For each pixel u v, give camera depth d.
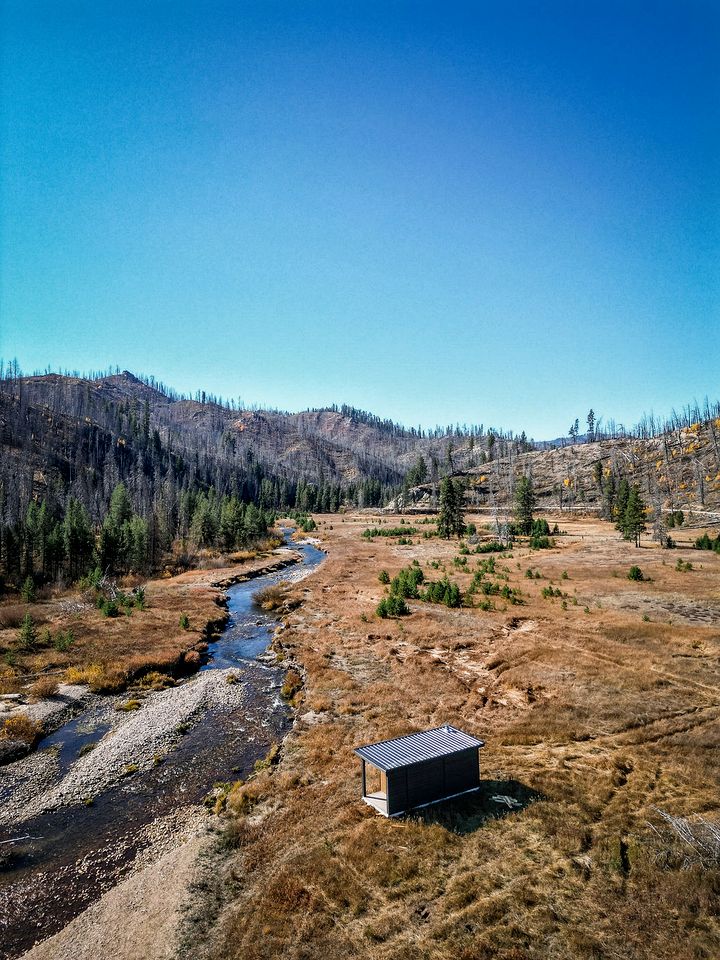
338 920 15.41
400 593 57.50
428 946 14.20
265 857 18.61
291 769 24.83
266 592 63.56
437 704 30.70
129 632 46.59
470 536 103.94
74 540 70.25
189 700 34.03
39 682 34.91
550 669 34.56
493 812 19.95
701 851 16.98
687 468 143.38
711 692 29.86
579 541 93.44
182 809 22.94
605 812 19.62
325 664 38.72
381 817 19.94
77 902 17.78
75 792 24.38
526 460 190.38
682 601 49.34
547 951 13.77
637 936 14.05
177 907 16.77
